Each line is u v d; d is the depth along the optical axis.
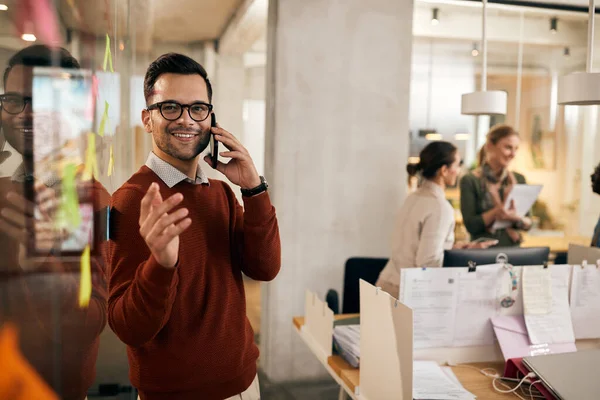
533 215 4.17
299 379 3.20
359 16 3.17
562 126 4.21
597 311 1.80
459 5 3.86
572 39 4.16
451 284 1.67
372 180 3.26
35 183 0.33
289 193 3.13
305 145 3.14
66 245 0.36
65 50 0.35
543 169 4.20
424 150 2.35
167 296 0.97
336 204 3.21
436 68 3.88
